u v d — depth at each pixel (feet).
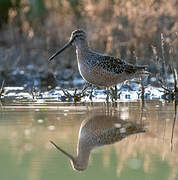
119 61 59.72
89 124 45.88
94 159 36.76
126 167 34.83
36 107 55.57
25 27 100.27
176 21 80.28
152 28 80.89
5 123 46.47
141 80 64.64
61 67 89.04
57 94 66.80
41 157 36.70
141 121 47.16
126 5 83.82
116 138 41.65
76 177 33.14
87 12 90.79
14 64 91.25
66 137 41.55
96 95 65.82
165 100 61.21
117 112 51.85
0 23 107.76
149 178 32.65
